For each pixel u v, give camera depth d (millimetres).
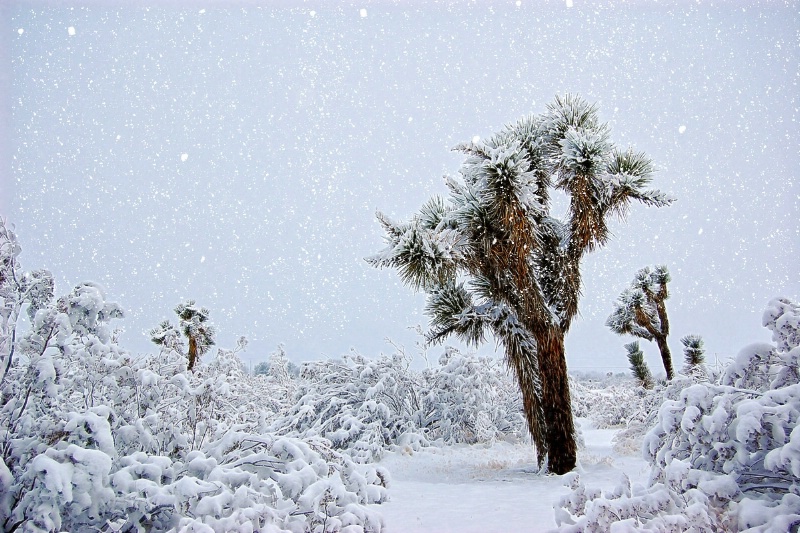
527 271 8328
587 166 8281
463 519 5160
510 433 13781
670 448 3795
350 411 12453
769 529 2869
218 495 3266
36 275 4094
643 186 8703
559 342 8477
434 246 8055
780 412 3203
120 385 4355
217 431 4684
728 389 3598
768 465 3076
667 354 13617
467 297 9242
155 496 3191
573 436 8312
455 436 13055
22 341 3766
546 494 6473
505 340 8742
